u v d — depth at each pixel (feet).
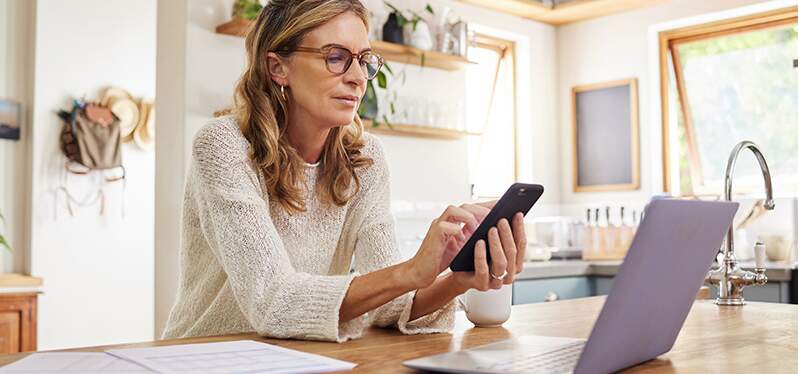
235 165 4.87
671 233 3.17
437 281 4.93
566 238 17.76
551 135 18.07
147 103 16.39
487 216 4.13
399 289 4.35
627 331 3.22
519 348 3.84
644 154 16.81
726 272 7.00
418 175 14.49
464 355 3.59
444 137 14.98
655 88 16.75
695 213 3.30
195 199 5.21
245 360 3.48
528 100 17.62
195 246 5.36
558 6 16.97
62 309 15.30
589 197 17.66
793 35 15.34
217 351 3.76
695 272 3.68
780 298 12.92
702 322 5.52
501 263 4.17
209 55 11.41
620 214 17.08
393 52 13.79
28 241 15.06
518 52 17.84
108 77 15.99
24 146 15.16
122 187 16.19
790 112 15.48
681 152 16.87
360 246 5.59
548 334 4.78
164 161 11.51
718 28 16.15
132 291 16.26
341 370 3.39
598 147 17.56
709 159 16.60
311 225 5.47
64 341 15.30
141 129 16.40
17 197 15.10
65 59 15.39
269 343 4.29
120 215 16.16
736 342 4.44
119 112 15.97
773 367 3.55
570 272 14.64
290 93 5.19
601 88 17.52
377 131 13.85
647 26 16.79
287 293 4.44
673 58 16.85
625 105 17.10
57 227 15.28
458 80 15.35
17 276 14.37
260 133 5.05
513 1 16.16
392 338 4.58
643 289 3.16
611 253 16.12
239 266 4.58
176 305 5.56
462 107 14.87
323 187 5.44
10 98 14.99
